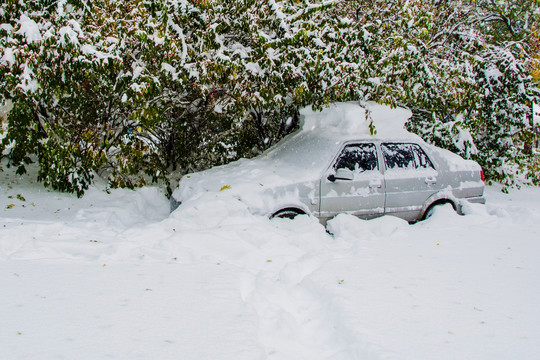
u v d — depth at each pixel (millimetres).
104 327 2375
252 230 4359
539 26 12391
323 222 5203
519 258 3961
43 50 4945
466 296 3053
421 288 3195
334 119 6066
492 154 10102
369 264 3752
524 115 9523
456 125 7895
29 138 5609
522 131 9648
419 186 5672
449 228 5066
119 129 6746
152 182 7242
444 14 8281
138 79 5504
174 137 7316
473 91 7582
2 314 2457
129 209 5922
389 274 3496
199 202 4844
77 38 5082
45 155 5590
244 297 3109
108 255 3650
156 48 5613
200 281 3184
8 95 5250
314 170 5270
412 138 5914
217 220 4613
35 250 3617
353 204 5301
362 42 6238
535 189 10703
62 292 2832
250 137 8070
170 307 2689
